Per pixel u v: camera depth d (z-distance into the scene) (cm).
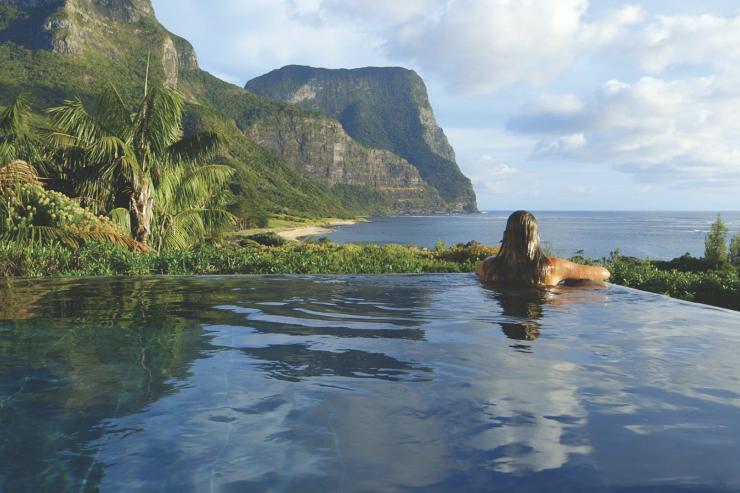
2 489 157
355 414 221
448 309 502
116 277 801
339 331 398
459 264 1333
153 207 1579
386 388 257
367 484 159
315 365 300
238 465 173
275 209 16250
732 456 179
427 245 7944
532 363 306
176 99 1502
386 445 189
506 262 718
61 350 332
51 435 198
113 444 190
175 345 349
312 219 16900
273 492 154
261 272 1097
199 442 192
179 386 259
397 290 648
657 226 17012
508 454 180
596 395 247
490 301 557
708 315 478
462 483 159
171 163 1590
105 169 1435
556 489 155
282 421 213
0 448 186
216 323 427
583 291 640
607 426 207
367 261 1234
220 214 1744
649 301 561
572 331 403
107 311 480
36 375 276
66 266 943
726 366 301
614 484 158
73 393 247
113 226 1300
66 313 468
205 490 156
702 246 7894
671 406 232
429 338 375
